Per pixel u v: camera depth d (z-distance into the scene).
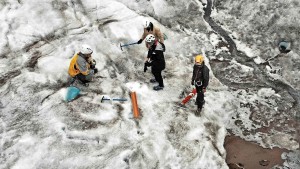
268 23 9.23
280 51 8.77
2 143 5.79
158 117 6.66
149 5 9.89
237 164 6.36
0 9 8.38
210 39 9.31
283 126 7.10
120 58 7.96
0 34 7.85
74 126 6.16
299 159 6.43
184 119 6.70
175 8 10.17
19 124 6.13
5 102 6.52
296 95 7.73
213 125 6.84
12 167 5.44
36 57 7.48
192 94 7.09
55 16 8.52
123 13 9.19
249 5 9.75
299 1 9.06
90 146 5.87
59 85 6.98
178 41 9.08
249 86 7.99
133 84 7.38
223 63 8.61
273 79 8.14
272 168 6.28
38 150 5.70
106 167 5.55
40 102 6.55
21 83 6.85
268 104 7.55
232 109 7.39
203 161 6.01
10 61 7.37
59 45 7.81
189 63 8.43
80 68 6.59
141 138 6.14
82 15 8.83
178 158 5.98
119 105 6.73
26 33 8.01
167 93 7.38
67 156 5.67
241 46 9.11
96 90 7.00
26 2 8.61
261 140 6.82
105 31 8.51
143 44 8.55
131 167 5.68
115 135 6.11
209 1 10.59
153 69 7.01
